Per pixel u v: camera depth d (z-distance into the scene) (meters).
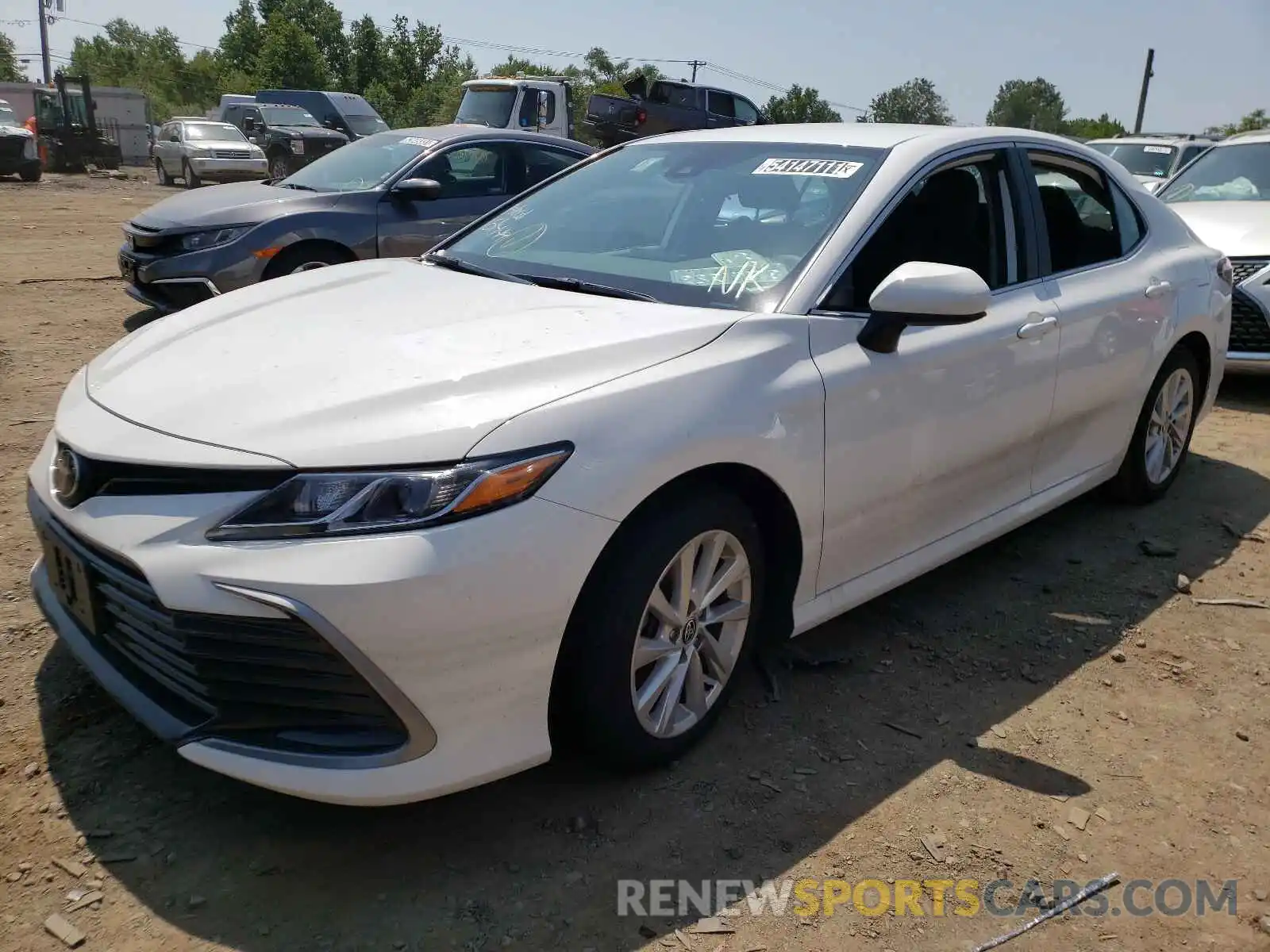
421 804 2.62
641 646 2.57
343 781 2.20
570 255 3.46
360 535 2.14
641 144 4.07
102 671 2.50
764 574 2.94
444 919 2.25
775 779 2.76
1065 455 4.03
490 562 2.19
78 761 2.71
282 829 2.50
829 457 2.89
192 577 2.17
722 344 2.74
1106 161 4.39
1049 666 3.41
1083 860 2.52
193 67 74.69
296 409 2.34
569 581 2.31
